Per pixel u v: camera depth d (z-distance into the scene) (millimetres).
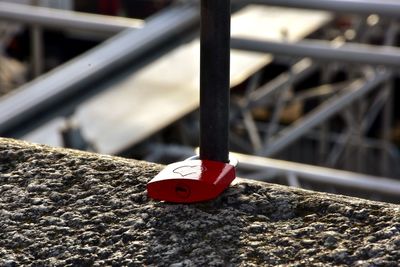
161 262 3135
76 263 3199
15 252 3283
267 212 3320
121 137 7961
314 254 3078
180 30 9188
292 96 11922
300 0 8133
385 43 11359
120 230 3311
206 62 3285
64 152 3846
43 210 3477
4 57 13539
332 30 11086
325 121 11570
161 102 8406
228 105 3365
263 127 13375
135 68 8930
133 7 13547
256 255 3111
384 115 11742
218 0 3205
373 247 3059
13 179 3682
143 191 3506
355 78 12461
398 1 7906
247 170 7980
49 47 14195
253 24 10203
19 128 7855
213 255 3129
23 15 9719
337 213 3262
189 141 8641
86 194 3535
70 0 12859
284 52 8469
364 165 11953
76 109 8227
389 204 3301
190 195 3354
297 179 7949
